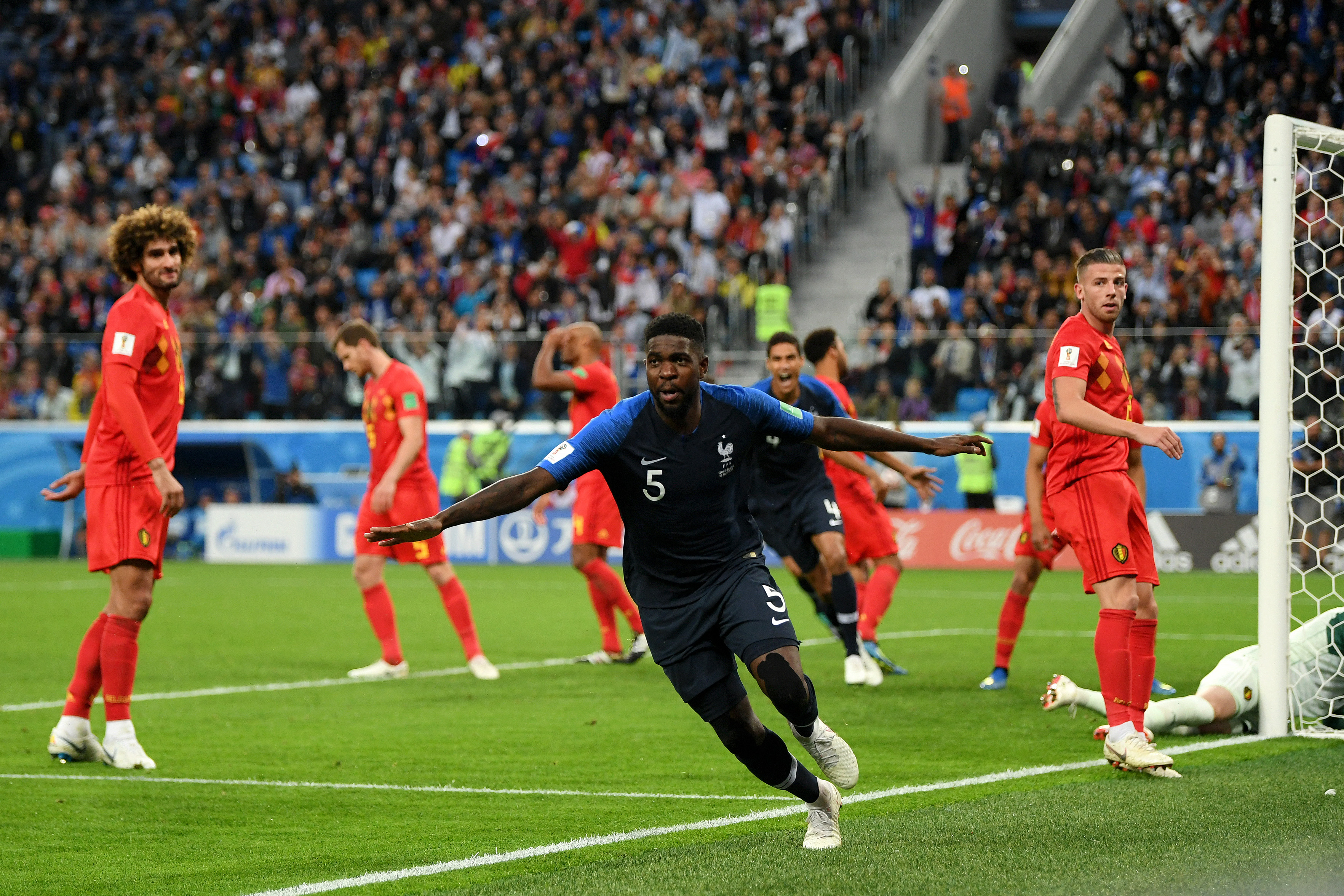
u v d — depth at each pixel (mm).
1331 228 31516
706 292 38938
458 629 16172
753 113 44750
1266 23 39625
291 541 38406
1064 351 10047
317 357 38406
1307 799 8758
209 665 17609
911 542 34281
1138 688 10438
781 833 8164
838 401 14938
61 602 26406
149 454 10492
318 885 7195
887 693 14484
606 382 17047
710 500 7402
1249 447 31891
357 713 13516
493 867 7539
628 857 7656
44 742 12062
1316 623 11875
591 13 50312
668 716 13273
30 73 50656
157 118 50500
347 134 48062
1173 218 37188
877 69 48062
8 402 40500
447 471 36938
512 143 46031
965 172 43875
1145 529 10422
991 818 8344
